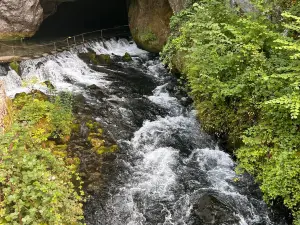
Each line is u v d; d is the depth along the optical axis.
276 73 6.44
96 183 7.33
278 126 6.26
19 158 5.37
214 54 7.54
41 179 5.19
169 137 9.01
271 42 6.97
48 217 4.83
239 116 7.43
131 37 17.73
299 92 5.65
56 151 7.93
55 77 12.62
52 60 13.34
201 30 8.27
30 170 5.30
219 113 7.98
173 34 10.83
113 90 11.83
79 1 21.69
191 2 10.41
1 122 6.75
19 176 5.14
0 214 4.54
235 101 7.49
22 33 16.73
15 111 8.31
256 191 6.95
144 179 7.52
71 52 14.48
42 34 17.64
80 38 16.56
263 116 6.69
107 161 8.00
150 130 9.33
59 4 20.61
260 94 6.53
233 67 7.32
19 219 4.65
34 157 5.60
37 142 7.12
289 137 5.99
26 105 8.69
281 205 6.29
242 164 6.59
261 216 6.42
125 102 10.91
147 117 10.05
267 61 6.68
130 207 6.76
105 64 14.28
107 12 22.36
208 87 7.44
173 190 7.19
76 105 10.37
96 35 17.47
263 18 7.39
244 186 7.13
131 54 15.66
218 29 7.57
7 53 13.74
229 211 6.47
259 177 6.32
